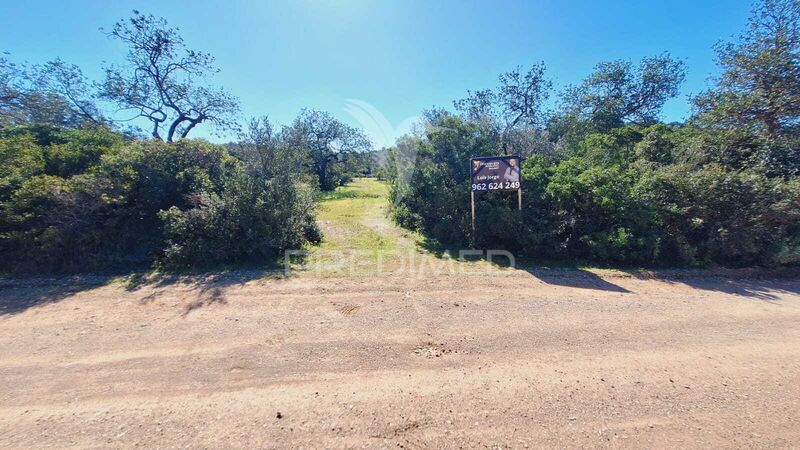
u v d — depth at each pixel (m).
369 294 5.12
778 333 3.91
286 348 3.48
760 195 6.57
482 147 9.89
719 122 9.86
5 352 3.39
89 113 15.72
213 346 3.52
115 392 2.75
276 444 2.22
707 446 2.23
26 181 6.30
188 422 2.42
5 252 6.16
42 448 2.17
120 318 4.22
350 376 3.00
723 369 3.15
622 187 7.32
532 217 7.77
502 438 2.29
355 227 10.58
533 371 3.10
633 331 3.95
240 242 6.81
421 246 8.44
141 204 7.34
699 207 6.88
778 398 2.72
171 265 6.40
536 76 16.41
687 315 4.43
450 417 2.49
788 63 9.01
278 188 7.84
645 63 18.30
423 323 4.12
